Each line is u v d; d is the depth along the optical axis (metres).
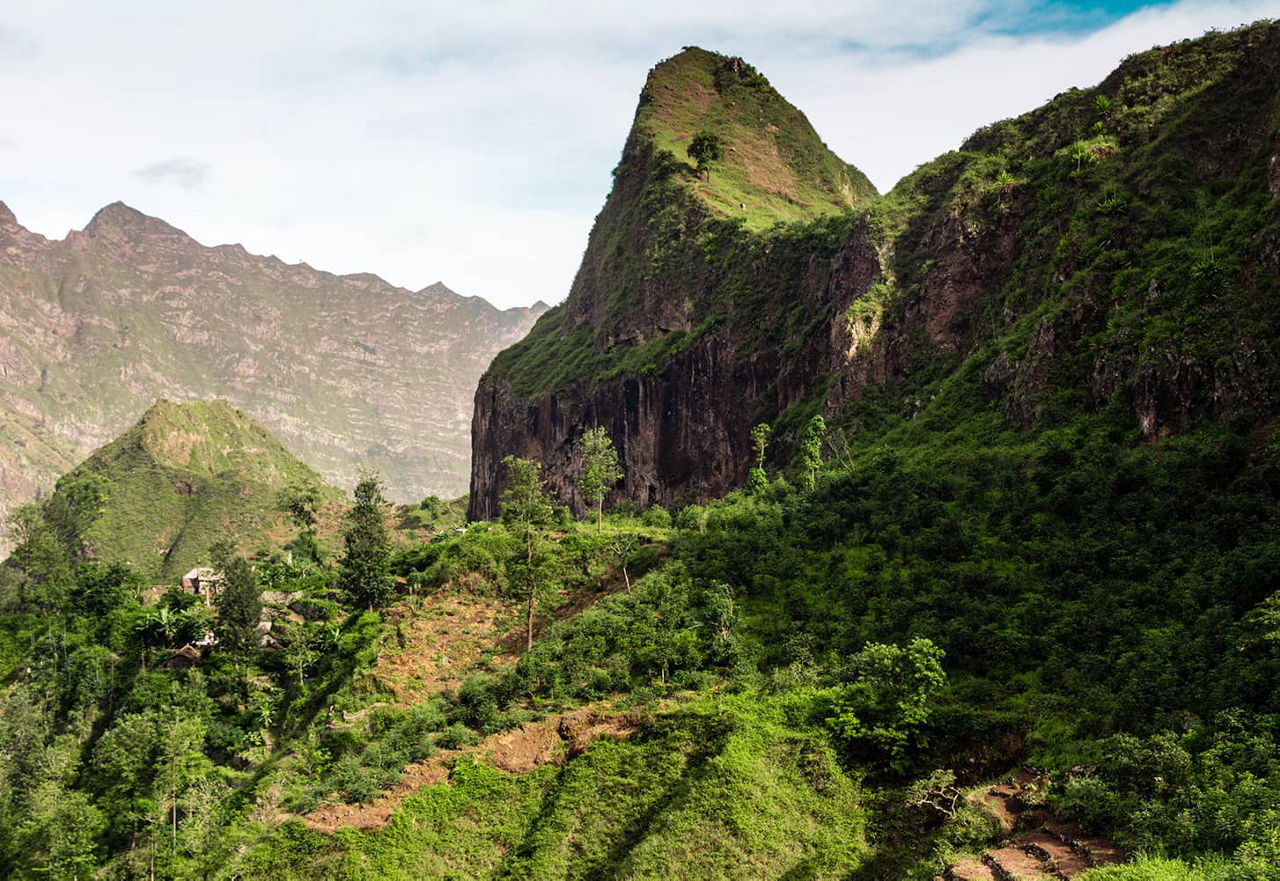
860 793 49.22
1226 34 97.19
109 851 72.69
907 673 52.25
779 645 63.03
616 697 63.81
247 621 93.50
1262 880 31.27
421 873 54.47
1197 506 57.56
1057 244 93.50
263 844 58.12
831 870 45.56
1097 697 47.25
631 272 172.75
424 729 65.75
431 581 86.88
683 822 49.38
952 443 83.81
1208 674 44.50
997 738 48.44
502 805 57.69
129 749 76.81
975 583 60.75
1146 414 68.69
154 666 96.75
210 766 77.31
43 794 76.50
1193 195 83.81
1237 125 87.06
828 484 82.25
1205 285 69.75
